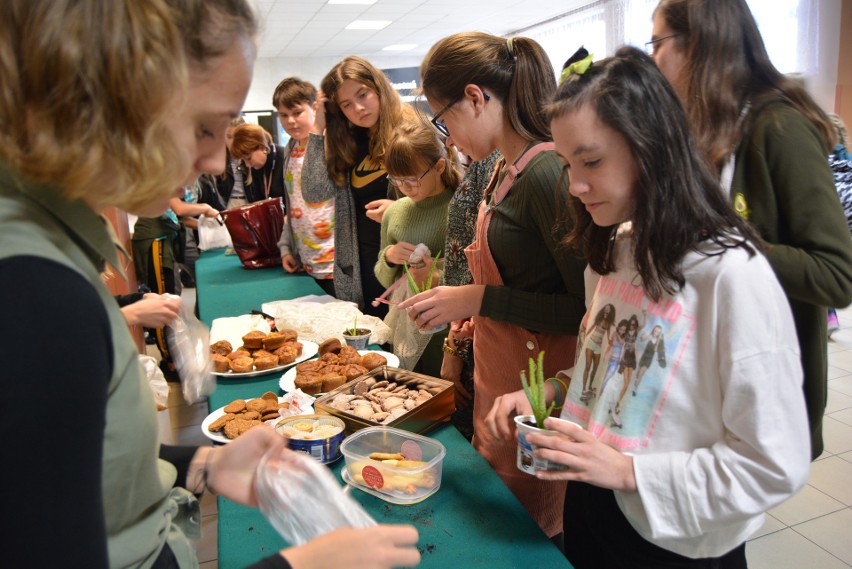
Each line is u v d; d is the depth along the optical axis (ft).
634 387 2.92
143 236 13.04
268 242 10.80
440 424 4.53
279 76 43.37
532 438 2.92
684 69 4.33
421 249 6.28
